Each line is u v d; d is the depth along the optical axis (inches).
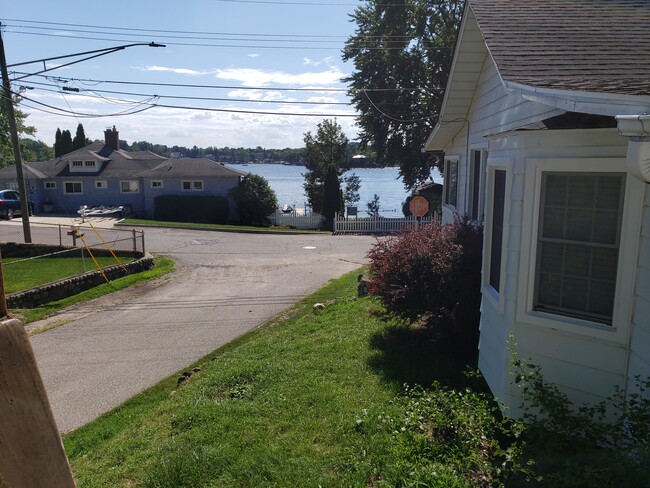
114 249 794.8
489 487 135.1
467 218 303.0
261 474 156.3
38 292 532.7
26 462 41.5
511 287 186.1
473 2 289.4
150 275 655.8
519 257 182.5
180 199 1320.1
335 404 206.7
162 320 456.8
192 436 187.3
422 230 311.4
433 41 1183.6
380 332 312.5
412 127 1221.7
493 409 176.1
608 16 265.0
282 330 372.5
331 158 1453.0
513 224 184.2
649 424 132.8
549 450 149.6
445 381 232.2
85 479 171.0
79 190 1405.0
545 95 168.6
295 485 149.9
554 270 176.9
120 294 567.8
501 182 211.6
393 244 301.1
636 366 155.4
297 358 276.7
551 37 233.0
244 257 784.9
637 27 244.8
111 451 194.7
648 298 149.7
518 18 263.7
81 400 293.4
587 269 169.3
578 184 168.7
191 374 304.7
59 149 2025.1
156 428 204.8
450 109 406.6
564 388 175.3
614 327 161.5
